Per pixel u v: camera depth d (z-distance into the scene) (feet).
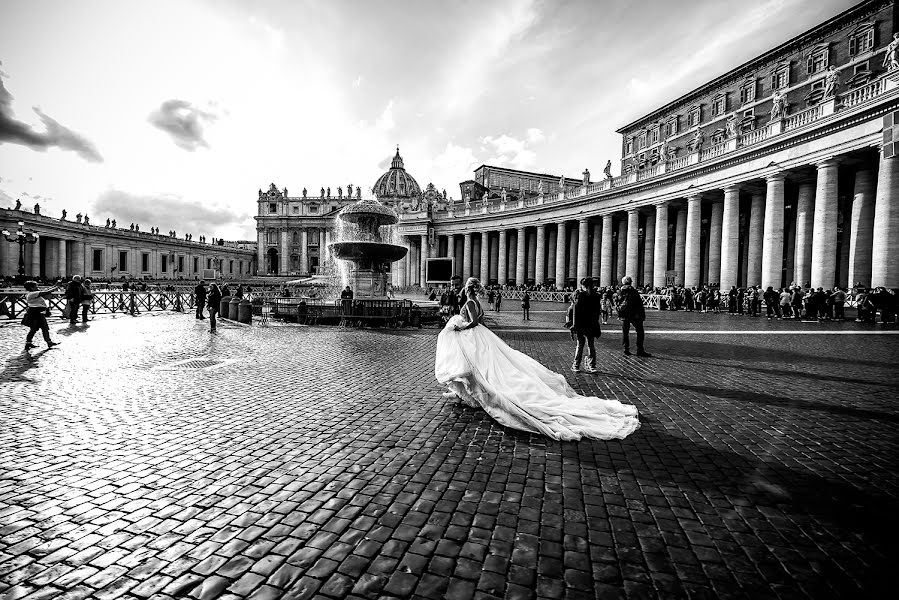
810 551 9.46
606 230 131.03
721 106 145.28
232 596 8.05
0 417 18.31
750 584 8.42
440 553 9.36
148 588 8.23
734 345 41.16
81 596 8.00
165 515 10.73
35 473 12.98
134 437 16.07
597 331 29.07
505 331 54.03
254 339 45.32
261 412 19.33
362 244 71.87
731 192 94.38
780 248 85.10
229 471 13.26
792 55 123.34
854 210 79.92
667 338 46.55
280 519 10.61
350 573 8.70
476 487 12.41
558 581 8.52
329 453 14.76
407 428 17.38
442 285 109.29
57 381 25.14
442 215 197.16
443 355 19.94
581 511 11.16
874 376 27.45
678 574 8.73
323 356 34.58
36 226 187.93
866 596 8.07
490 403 18.40
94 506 11.12
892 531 10.25
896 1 101.04
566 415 17.58
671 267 140.87
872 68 104.27
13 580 8.38
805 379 26.68
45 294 52.85
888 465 14.03
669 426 17.90
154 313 85.15
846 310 78.59
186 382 25.20
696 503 11.60
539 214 155.33
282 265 311.68
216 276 304.91
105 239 225.56
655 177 112.78
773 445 15.80
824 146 76.43
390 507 11.25
